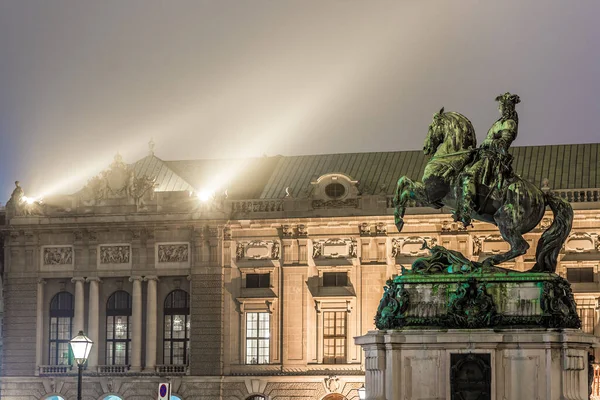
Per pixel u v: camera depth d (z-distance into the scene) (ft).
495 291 119.85
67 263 379.55
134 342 370.32
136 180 375.86
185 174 394.73
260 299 361.92
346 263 357.41
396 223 129.29
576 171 361.51
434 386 118.52
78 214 376.48
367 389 122.42
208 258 366.84
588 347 119.55
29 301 381.19
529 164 367.25
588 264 339.57
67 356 378.73
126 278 374.84
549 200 124.77
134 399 366.84
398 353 119.44
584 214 340.39
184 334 369.91
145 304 372.38
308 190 374.02
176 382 364.17
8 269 383.86
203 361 363.97
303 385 357.00
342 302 357.00
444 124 128.67
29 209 381.19
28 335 380.17
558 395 116.67
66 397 372.99
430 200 126.21
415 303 120.88
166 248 371.35
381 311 123.24
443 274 121.19
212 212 364.58
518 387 117.39
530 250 336.29
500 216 122.83
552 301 118.83
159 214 369.71
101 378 369.91
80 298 376.68
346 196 358.84
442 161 125.90
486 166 123.54
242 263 364.58
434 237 350.43
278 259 362.53
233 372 362.94
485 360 117.91
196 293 366.63
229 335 364.17
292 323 360.28
